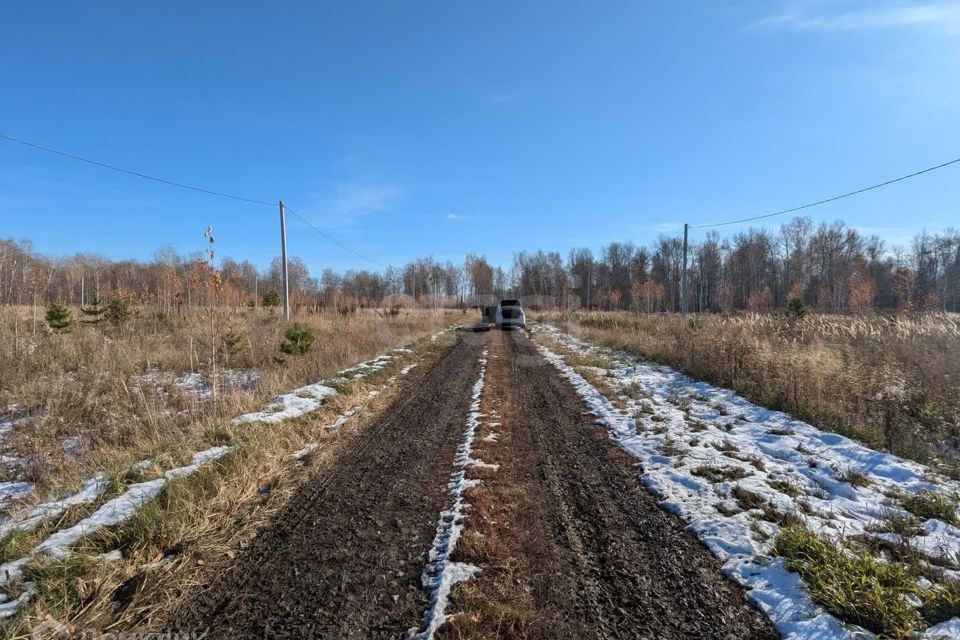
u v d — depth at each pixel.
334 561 3.15
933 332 10.16
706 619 2.55
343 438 6.03
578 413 7.44
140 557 3.05
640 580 2.93
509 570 3.01
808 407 6.61
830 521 3.59
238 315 15.30
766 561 3.06
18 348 9.05
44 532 3.28
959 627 2.35
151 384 7.89
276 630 2.47
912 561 2.98
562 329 26.80
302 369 9.64
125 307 15.24
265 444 5.24
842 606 2.55
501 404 8.00
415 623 2.52
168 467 4.44
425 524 3.71
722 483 4.41
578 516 3.84
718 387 8.80
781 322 12.82
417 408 7.72
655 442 5.73
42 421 6.05
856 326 11.13
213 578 2.95
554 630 2.45
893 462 4.75
